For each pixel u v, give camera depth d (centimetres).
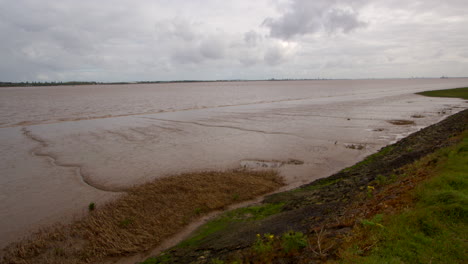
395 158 1517
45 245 905
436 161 950
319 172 1588
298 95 9438
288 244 576
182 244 858
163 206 1127
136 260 823
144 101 7512
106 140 2559
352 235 559
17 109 5450
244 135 2686
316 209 904
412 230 520
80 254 854
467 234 488
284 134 2683
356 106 5206
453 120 2734
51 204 1262
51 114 4572
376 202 725
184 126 3259
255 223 911
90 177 1602
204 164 1794
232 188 1295
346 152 1991
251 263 580
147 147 2272
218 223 984
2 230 1050
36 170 1738
